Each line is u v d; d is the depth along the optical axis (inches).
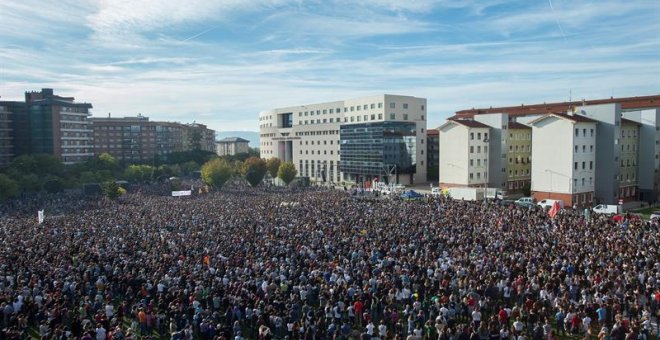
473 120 4889.3
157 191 5482.3
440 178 4943.4
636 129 4239.7
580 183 3912.4
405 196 3887.8
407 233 2107.5
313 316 1159.0
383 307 1289.4
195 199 4222.4
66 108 7721.5
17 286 1425.9
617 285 1334.9
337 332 1083.3
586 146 3939.5
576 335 1243.2
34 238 2156.7
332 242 1950.1
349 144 7057.1
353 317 1251.2
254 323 1208.8
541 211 2827.3
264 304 1255.5
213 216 2849.4
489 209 2923.2
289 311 1222.9
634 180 4252.0
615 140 3934.5
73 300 1358.3
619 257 1620.3
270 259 1690.5
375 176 6535.4
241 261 1648.6
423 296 1346.0
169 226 2493.8
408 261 1595.7
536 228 2218.3
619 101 5826.8
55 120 7568.9
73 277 1481.3
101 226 2516.0
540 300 1286.9
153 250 1850.4
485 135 4781.0
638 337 1072.2
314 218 2608.3
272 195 4589.1
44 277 1485.0
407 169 6437.0
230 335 1215.6
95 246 1946.4
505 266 1535.4
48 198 4690.0
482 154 4771.2
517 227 2251.5
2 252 1846.7
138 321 1250.0
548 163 3991.1
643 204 4028.1
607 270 1454.2
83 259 1723.7
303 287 1374.3
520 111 6668.3
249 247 1872.5
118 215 2982.3
